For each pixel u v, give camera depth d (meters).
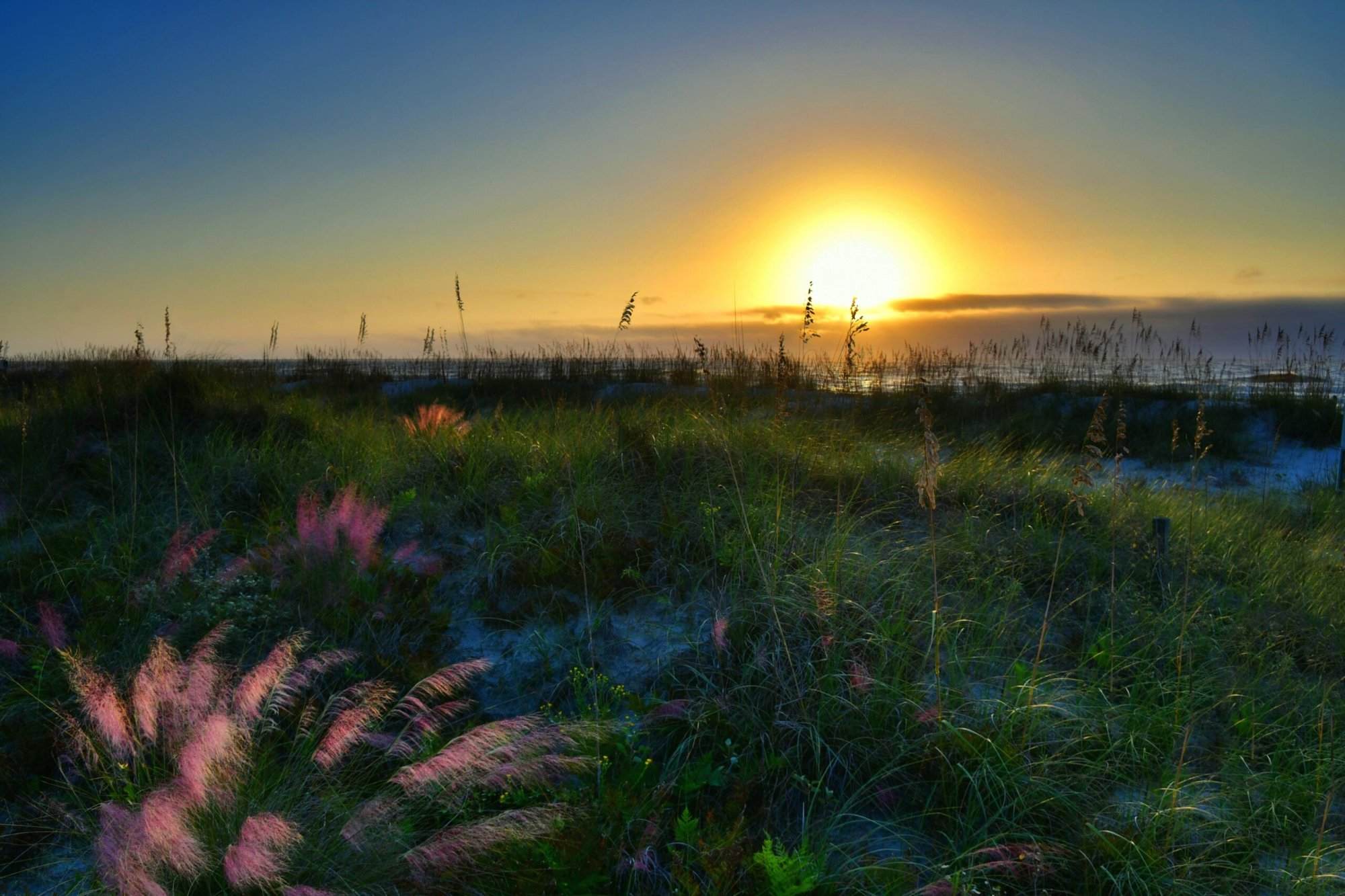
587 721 3.64
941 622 4.52
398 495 6.11
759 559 4.76
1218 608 5.47
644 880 3.17
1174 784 3.55
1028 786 3.59
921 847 3.42
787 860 2.96
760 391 9.98
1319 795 3.74
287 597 4.77
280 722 3.93
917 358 17.23
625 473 6.45
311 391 13.53
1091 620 5.18
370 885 2.95
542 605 4.89
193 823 2.97
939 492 6.64
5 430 7.04
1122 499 7.00
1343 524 8.69
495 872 3.10
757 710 4.07
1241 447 13.32
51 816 3.40
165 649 3.49
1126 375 17.34
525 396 14.22
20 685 3.98
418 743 3.71
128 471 6.50
